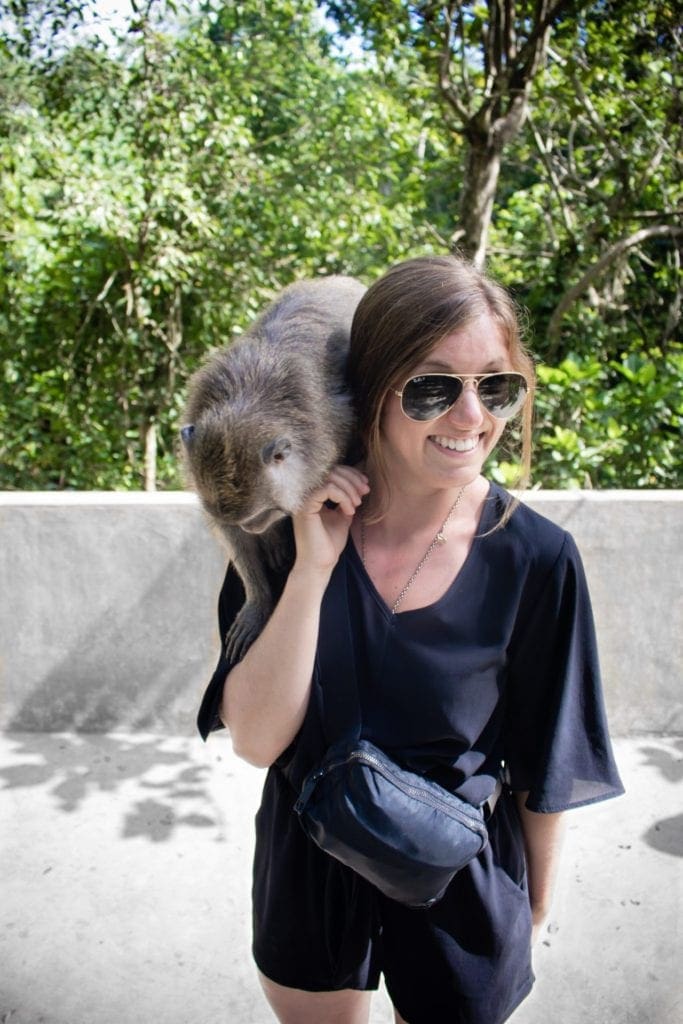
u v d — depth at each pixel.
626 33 9.13
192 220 8.94
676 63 9.20
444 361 1.69
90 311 10.22
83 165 9.08
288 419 2.75
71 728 4.72
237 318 9.77
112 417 10.73
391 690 1.79
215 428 2.77
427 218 12.41
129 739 4.67
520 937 1.90
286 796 1.97
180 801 4.17
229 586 2.25
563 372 6.57
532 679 1.88
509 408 1.74
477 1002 1.87
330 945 1.94
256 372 2.86
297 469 2.72
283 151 10.73
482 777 1.84
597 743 1.90
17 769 4.39
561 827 2.00
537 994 3.08
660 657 4.53
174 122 9.09
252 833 3.96
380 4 8.49
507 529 1.81
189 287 9.52
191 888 3.61
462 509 1.83
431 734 1.78
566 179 11.67
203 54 9.66
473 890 1.84
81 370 10.91
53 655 4.64
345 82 11.45
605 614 4.47
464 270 1.76
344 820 1.68
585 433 6.08
